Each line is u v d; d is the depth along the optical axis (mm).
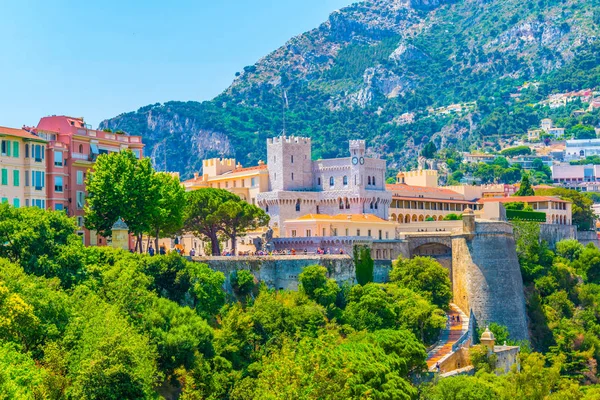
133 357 137375
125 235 194250
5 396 110438
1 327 131250
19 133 197875
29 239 165500
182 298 186750
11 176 193875
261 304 193875
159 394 152625
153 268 185750
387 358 172250
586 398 197250
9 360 121875
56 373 131625
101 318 144875
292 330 188750
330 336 165500
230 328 178625
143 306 164250
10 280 143000
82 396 129750
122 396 133875
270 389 142000
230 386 163500
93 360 132875
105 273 169625
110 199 197000
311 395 138500
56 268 164125
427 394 181375
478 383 184500
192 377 156875
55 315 144000
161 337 159125
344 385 144250
